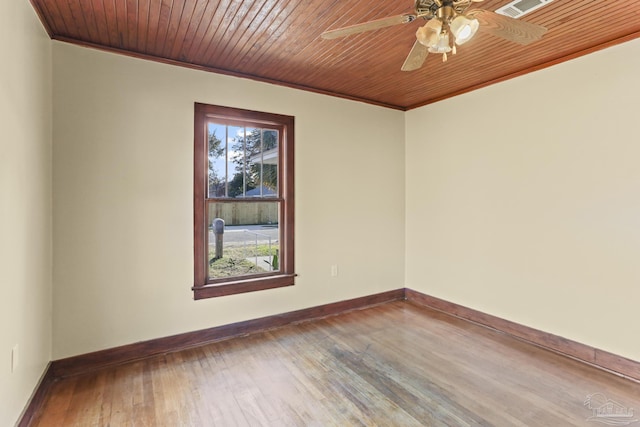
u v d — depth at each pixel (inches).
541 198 119.7
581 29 94.7
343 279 156.8
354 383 96.0
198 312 121.3
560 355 113.0
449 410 83.8
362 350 116.7
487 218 137.8
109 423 78.7
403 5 83.5
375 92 150.4
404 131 174.2
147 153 111.6
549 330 118.0
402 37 99.7
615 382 96.6
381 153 167.3
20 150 74.0
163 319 115.0
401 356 112.3
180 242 117.6
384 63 118.6
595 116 105.5
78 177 101.3
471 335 129.6
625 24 92.1
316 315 148.7
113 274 106.8
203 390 92.2
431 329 135.6
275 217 141.4
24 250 76.7
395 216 172.9
